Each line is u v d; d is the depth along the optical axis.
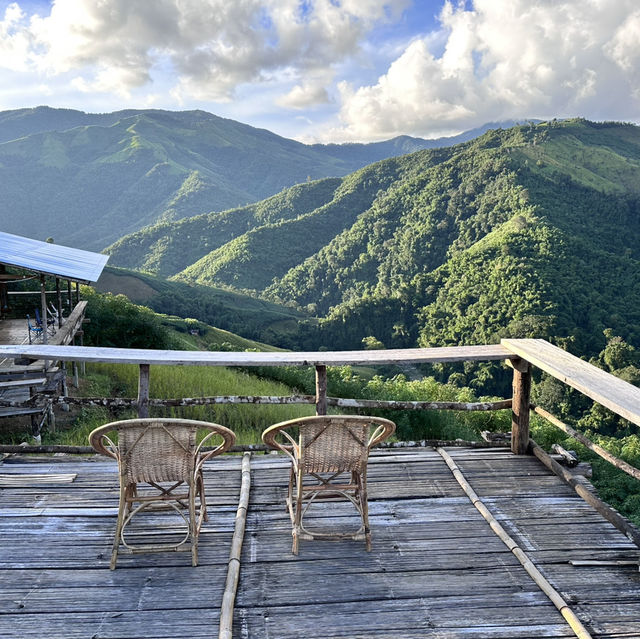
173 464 2.99
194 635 2.44
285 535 3.34
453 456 4.61
